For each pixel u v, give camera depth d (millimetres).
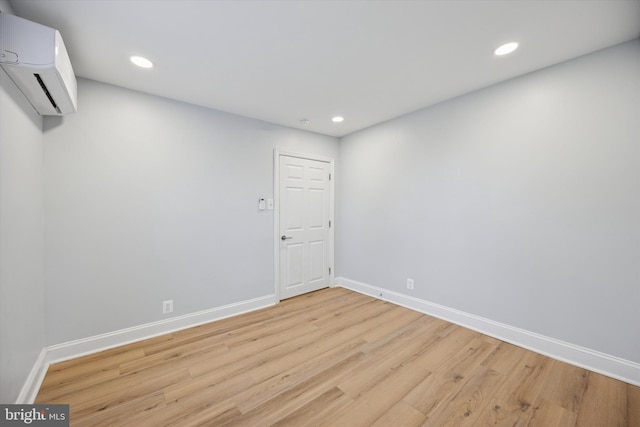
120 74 2102
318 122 3330
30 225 1697
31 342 1685
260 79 2227
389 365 1994
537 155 2143
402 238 3197
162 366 1984
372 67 2064
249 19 1523
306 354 2152
